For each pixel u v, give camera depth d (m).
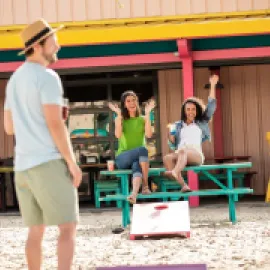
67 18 19.05
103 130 20.36
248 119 20.38
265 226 12.94
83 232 13.21
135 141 13.87
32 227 7.08
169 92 20.30
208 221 14.15
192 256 9.80
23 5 19.16
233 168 13.84
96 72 18.36
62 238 6.79
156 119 20.30
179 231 11.86
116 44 18.06
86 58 18.09
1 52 18.44
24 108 6.82
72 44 17.25
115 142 20.30
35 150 6.77
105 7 19.02
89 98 20.36
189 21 17.92
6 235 13.22
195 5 18.67
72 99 20.42
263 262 9.06
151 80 20.33
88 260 9.79
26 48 6.95
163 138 20.31
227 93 20.44
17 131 6.88
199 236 11.88
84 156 20.41
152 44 17.94
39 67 6.89
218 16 18.20
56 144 6.77
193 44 17.86
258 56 17.67
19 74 6.91
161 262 9.40
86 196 20.00
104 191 18.70
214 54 17.77
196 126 13.89
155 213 12.36
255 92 20.36
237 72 20.41
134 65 18.14
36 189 6.80
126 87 20.33
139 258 9.84
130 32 17.09
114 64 18.06
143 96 20.34
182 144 13.82
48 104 6.72
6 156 20.64
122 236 12.47
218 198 19.77
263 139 20.33
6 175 20.27
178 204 12.60
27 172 6.82
